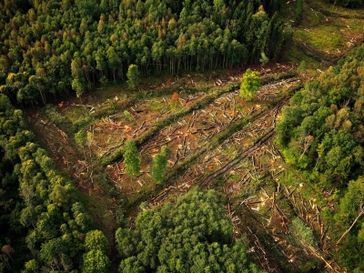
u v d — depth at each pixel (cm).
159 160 7538
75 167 8119
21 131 7900
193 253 6341
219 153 8519
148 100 9338
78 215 6638
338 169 7650
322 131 7925
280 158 8469
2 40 9281
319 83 8744
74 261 6388
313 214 7744
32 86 8631
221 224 6694
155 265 6438
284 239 7412
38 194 7006
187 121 9012
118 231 6606
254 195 7944
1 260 6359
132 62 9481
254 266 6288
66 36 9275
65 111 8981
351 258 7181
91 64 9088
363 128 7812
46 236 6494
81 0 9625
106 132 8712
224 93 9619
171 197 7769
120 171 8125
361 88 8294
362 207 7144
